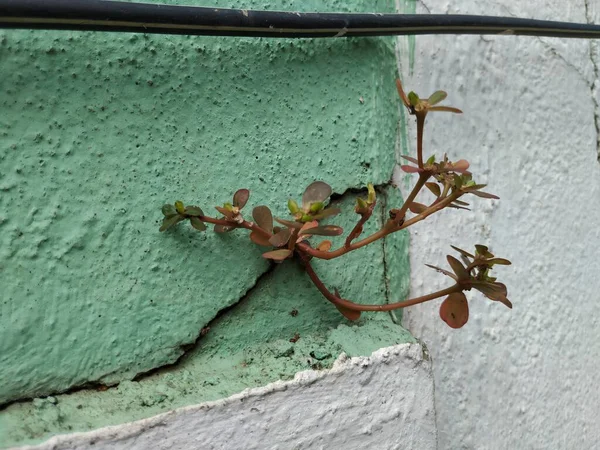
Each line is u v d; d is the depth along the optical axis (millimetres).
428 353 281
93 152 241
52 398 226
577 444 375
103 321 239
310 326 275
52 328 231
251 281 264
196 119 259
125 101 247
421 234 318
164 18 229
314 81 285
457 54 340
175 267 252
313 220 236
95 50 241
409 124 318
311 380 249
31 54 231
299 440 244
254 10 250
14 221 228
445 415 319
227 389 238
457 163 241
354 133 293
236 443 232
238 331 262
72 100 238
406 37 320
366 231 293
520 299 358
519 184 364
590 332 393
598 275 401
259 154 271
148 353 245
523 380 352
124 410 226
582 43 403
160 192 251
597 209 404
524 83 370
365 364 260
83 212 239
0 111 227
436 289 320
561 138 388
